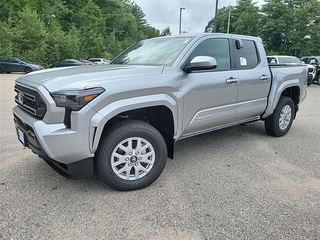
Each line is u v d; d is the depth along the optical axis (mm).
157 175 2926
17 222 2264
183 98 3045
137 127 2723
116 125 2693
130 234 2137
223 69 3609
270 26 35875
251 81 3912
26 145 2750
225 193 2789
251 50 4125
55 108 2350
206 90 3297
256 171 3348
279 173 3293
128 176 2791
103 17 45062
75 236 2107
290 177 3182
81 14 39406
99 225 2242
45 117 2393
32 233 2133
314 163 3625
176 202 2607
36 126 2398
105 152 2615
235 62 3785
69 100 2332
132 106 2605
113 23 49812
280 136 4859
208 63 2916
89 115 2395
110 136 2617
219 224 2271
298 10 33781
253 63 4094
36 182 2955
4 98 8531
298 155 3928
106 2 48750
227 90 3574
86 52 36125
